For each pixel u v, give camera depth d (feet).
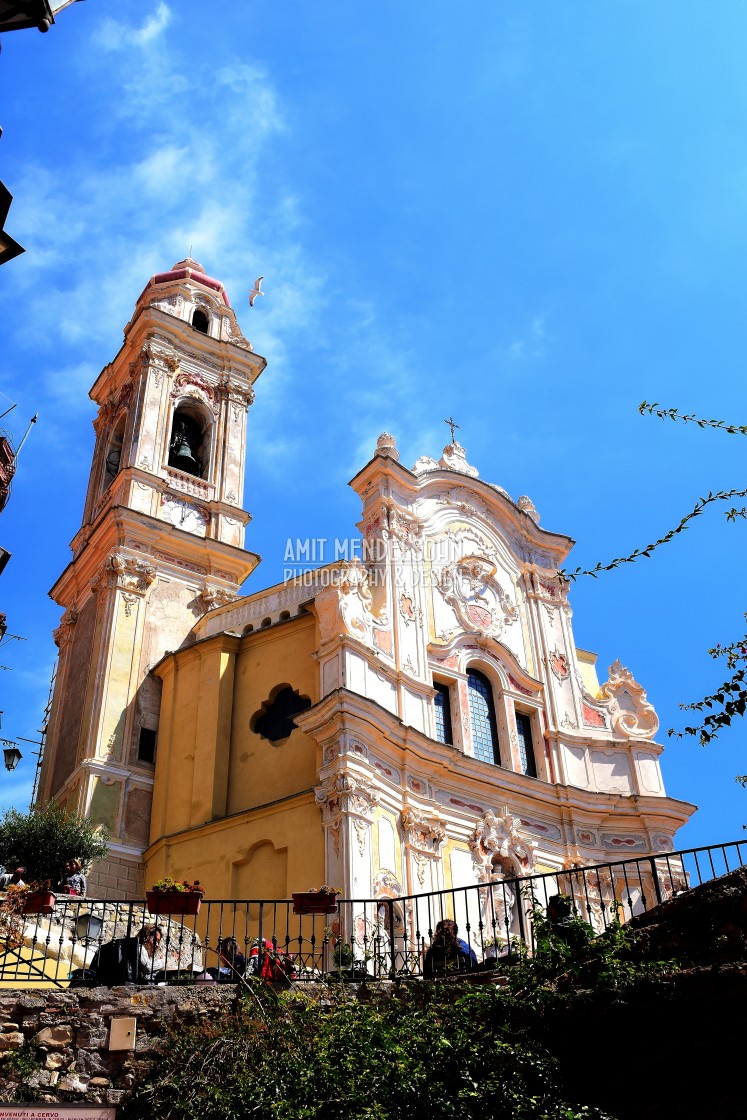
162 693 104.68
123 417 130.62
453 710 100.63
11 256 37.32
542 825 99.25
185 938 67.92
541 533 118.52
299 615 97.30
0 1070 44.83
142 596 109.60
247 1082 44.27
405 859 86.43
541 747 105.09
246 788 91.56
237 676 98.94
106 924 65.41
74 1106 42.42
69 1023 46.96
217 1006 48.88
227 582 115.75
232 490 125.29
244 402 132.46
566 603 116.67
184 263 142.41
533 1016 44.83
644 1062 41.83
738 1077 39.93
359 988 51.06
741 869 46.19
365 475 108.47
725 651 45.09
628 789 106.32
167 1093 45.19
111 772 97.66
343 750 83.97
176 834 90.68
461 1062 42.52
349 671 89.56
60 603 124.77
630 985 43.34
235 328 138.72
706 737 44.19
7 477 80.48
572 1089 42.65
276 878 83.61
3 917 51.72
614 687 112.47
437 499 111.24
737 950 43.96
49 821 80.89
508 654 106.83
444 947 55.67
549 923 48.96
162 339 128.98
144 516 112.88
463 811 93.76
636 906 98.53
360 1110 41.32
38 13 31.96
